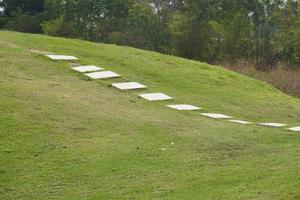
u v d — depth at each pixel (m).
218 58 23.75
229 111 11.31
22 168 6.98
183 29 25.55
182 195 6.00
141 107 10.32
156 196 6.04
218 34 24.78
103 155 7.47
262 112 11.59
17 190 6.39
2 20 36.25
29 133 8.04
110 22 32.06
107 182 6.57
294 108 12.37
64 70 12.13
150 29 29.25
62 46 14.18
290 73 18.91
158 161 7.27
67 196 6.20
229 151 7.80
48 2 34.34
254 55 22.86
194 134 8.73
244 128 9.48
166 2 32.84
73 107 9.40
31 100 9.39
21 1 36.91
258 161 7.16
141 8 30.56
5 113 8.62
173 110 10.51
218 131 9.05
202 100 11.82
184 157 7.45
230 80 14.18
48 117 8.72
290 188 5.89
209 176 6.58
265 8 23.31
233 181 6.33
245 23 23.55
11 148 7.52
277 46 22.53
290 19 22.33
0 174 6.80
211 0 26.17
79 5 32.41
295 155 7.42
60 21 31.12
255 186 6.07
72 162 7.20
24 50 13.12
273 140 8.60
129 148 7.79
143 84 12.12
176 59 15.19
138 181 6.56
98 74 12.21
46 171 6.91
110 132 8.47
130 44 29.59
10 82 10.30
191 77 13.51
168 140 8.30
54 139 7.95
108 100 10.41
